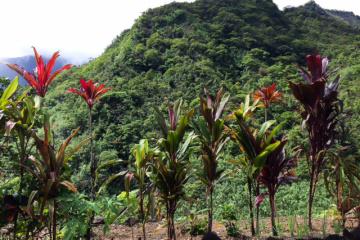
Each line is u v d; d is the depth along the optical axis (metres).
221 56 27.14
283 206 7.43
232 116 4.52
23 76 3.67
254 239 4.40
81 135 17.00
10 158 3.53
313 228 4.80
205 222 5.03
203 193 7.94
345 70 23.67
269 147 4.14
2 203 3.37
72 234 3.42
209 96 4.50
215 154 4.34
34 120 3.68
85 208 3.26
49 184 3.14
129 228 5.60
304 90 4.50
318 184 8.12
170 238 4.07
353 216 5.27
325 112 4.56
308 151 4.75
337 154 4.43
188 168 4.00
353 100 17.95
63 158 3.35
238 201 7.82
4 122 3.40
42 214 3.41
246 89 22.69
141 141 3.76
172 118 4.25
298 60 31.12
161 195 3.95
